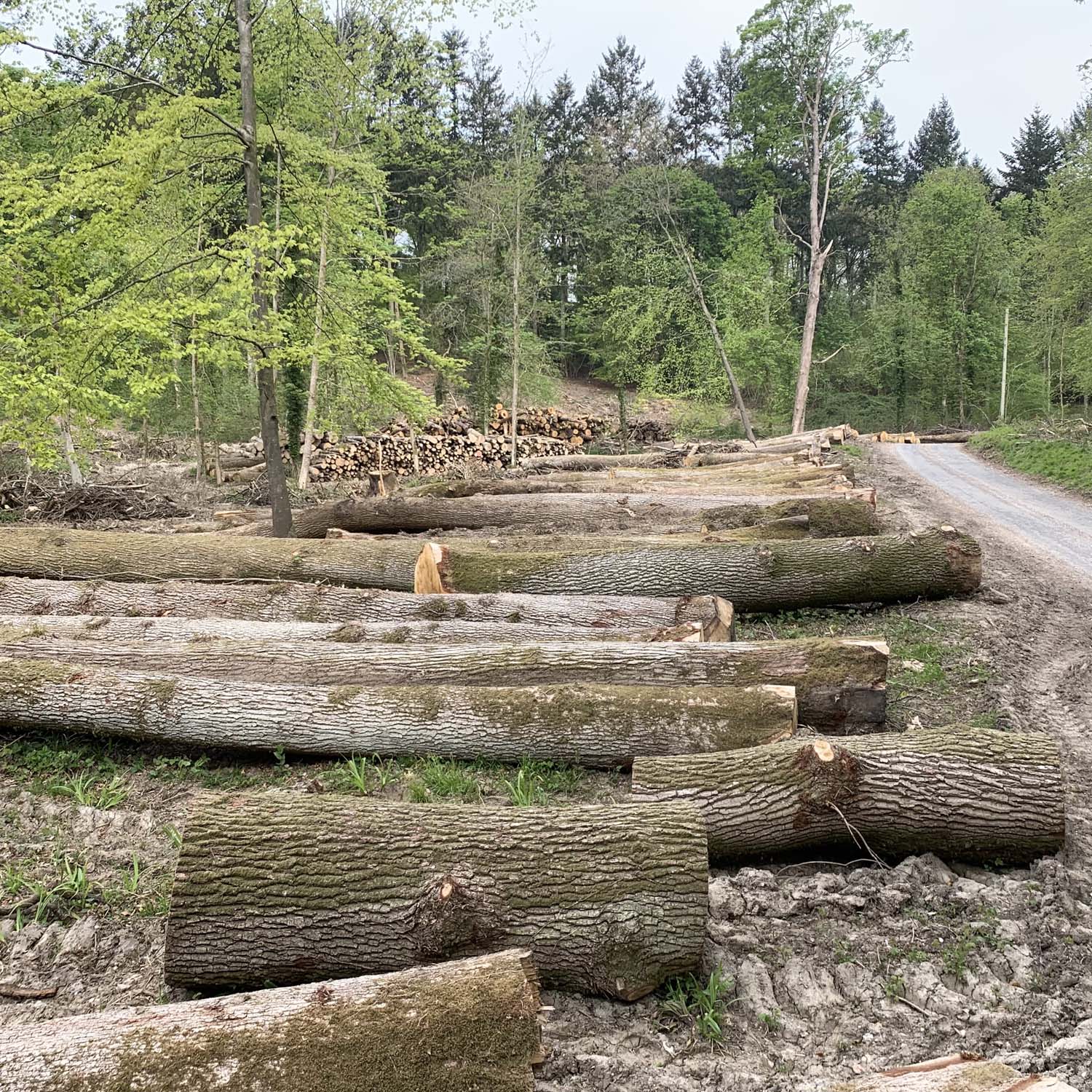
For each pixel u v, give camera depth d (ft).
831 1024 10.46
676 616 21.53
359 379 36.17
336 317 36.29
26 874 13.85
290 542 29.35
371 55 49.65
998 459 78.28
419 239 114.01
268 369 34.42
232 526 42.32
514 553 27.27
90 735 18.95
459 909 10.77
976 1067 8.27
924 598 28.25
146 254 33.42
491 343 88.84
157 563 28.66
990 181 205.87
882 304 144.66
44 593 25.16
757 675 18.26
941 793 13.64
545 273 84.69
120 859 14.38
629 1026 10.52
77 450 51.16
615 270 96.78
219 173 38.70
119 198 28.71
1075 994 10.75
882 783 13.67
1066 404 147.54
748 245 109.60
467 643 21.12
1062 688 22.06
